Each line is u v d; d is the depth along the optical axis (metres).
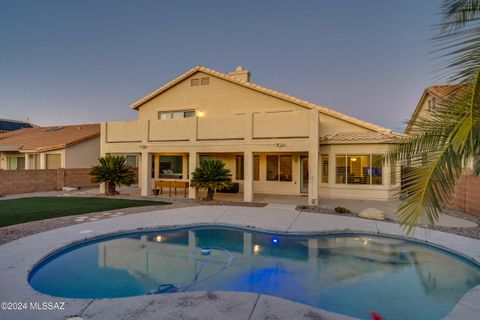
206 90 19.41
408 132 4.03
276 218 10.80
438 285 5.93
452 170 3.28
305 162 17.77
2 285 4.96
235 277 6.37
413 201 3.42
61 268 6.70
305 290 5.76
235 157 19.50
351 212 11.81
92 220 10.19
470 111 2.96
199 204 13.98
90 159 23.33
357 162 15.34
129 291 5.63
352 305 5.18
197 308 4.29
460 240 7.91
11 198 15.51
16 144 23.80
